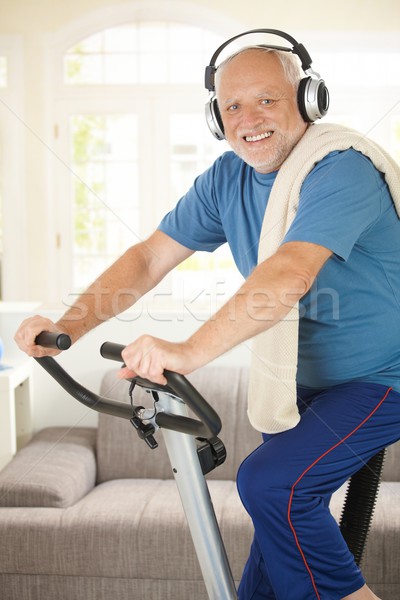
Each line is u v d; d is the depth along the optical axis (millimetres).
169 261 1768
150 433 1257
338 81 4660
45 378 3182
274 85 1485
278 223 1433
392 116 4629
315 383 1508
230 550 2326
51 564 2379
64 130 4797
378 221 1385
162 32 4727
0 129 4805
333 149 1370
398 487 2645
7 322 3225
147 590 2371
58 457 2775
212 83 1626
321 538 1337
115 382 2963
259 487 1340
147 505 2498
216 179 1677
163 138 4762
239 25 4668
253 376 1480
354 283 1432
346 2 4633
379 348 1448
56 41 4738
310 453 1357
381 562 2289
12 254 4883
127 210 4840
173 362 1104
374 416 1402
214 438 1325
